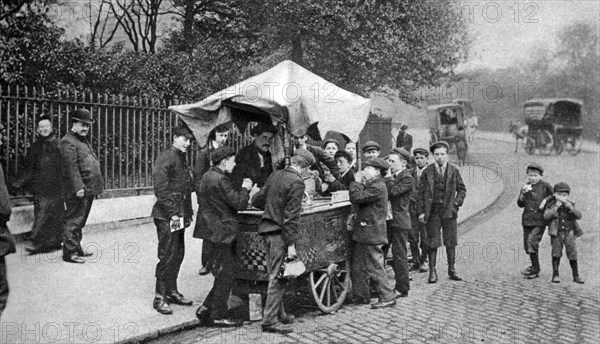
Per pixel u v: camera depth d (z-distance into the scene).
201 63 14.94
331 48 17.50
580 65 18.16
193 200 11.35
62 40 11.30
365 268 6.42
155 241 8.94
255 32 16.45
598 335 5.43
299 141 7.06
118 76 11.88
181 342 5.05
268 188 5.49
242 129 7.12
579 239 10.55
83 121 7.47
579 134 18.03
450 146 22.22
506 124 21.05
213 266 5.47
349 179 7.50
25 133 7.98
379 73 18.66
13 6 10.00
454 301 6.64
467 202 14.20
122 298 6.04
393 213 6.75
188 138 5.84
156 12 15.55
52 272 6.82
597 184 14.15
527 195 8.00
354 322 5.77
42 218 7.79
